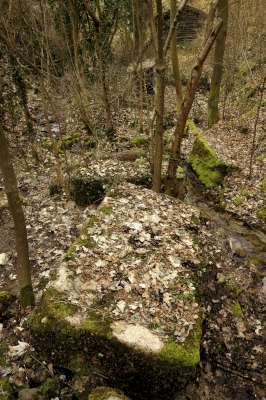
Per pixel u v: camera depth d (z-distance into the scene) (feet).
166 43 15.44
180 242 15.49
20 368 11.91
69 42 29.84
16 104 27.99
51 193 22.22
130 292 12.55
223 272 16.44
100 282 12.76
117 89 35.04
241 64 42.65
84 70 32.73
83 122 29.91
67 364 11.55
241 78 42.93
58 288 12.22
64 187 21.85
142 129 32.32
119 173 22.15
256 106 35.42
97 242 14.64
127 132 32.19
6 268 16.67
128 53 36.65
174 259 14.40
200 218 17.99
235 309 14.78
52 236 18.53
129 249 14.52
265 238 19.79
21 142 27.78
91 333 10.80
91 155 26.58
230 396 11.96
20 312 13.79
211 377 12.40
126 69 37.81
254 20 42.78
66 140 28.63
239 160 27.17
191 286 13.21
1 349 12.54
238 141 30.94
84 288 12.42
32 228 19.20
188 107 17.51
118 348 10.72
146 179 21.59
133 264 13.78
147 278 13.23
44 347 11.58
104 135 31.04
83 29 31.73
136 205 17.54
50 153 27.17
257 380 12.49
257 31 41.52
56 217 20.06
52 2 28.91
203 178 25.36
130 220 16.30
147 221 16.43
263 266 17.74
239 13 37.99
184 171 24.63
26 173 24.85
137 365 10.73
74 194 21.22
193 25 51.26
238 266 17.25
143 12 29.76
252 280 16.62
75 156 26.58
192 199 24.13
